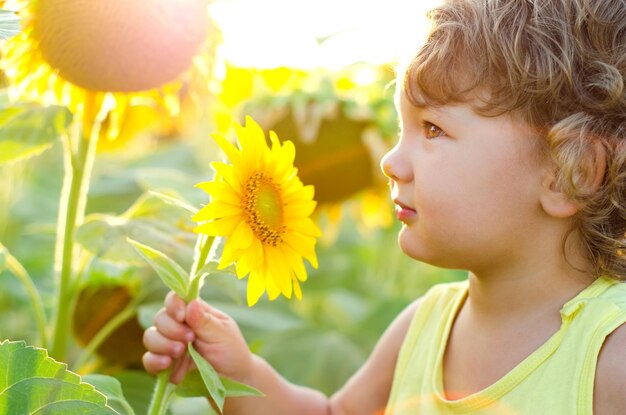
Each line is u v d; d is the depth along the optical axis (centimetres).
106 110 89
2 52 85
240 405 84
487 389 77
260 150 73
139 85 87
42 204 164
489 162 73
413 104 75
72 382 64
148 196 88
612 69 74
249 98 113
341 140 118
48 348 90
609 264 76
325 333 126
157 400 76
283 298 128
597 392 73
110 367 98
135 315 96
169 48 86
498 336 78
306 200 75
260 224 72
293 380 120
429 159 74
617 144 74
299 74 118
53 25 84
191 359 79
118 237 83
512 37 73
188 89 90
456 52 74
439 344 83
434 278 151
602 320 73
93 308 98
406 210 76
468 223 74
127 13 84
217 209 70
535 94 73
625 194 75
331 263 149
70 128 92
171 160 176
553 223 75
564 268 76
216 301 108
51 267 143
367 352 126
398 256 148
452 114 74
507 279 76
